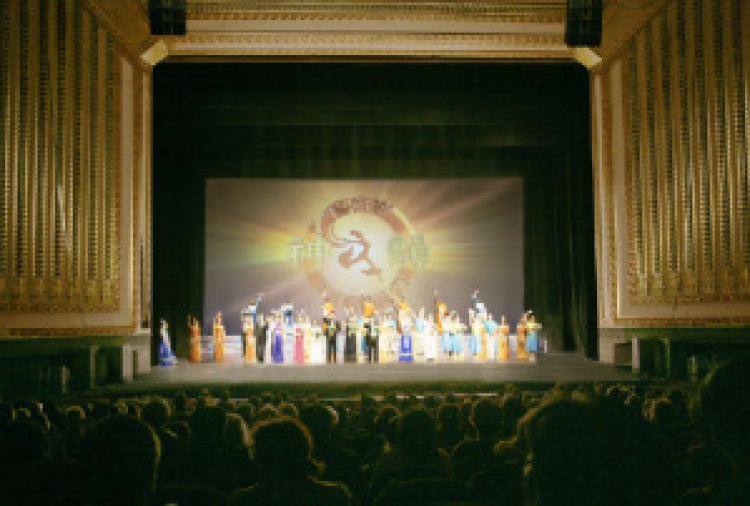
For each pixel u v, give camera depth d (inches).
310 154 981.2
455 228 1094.4
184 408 340.8
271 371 743.1
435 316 991.0
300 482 122.0
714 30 615.8
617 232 816.3
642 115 756.6
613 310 818.8
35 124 602.5
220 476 181.6
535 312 992.2
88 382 649.0
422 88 908.0
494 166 1005.8
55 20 632.4
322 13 830.5
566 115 922.7
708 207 633.0
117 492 105.8
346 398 616.7
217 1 818.2
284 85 900.6
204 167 984.9
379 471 168.6
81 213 670.5
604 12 781.3
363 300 1028.5
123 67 764.6
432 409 319.3
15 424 167.2
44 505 104.9
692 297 657.0
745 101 572.7
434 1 828.6
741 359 69.7
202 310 988.6
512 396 305.9
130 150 775.7
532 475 81.8
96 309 690.8
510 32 843.4
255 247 1082.1
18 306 573.6
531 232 1009.5
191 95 892.6
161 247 895.1
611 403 87.0
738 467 68.8
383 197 1098.7
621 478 82.0
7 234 564.7
